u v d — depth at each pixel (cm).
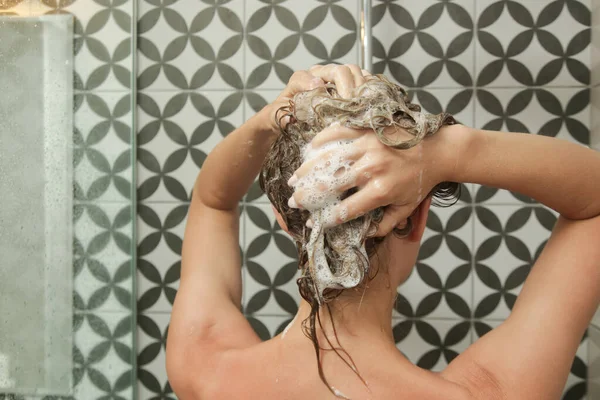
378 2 95
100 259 91
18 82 67
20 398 67
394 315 97
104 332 92
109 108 93
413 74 95
